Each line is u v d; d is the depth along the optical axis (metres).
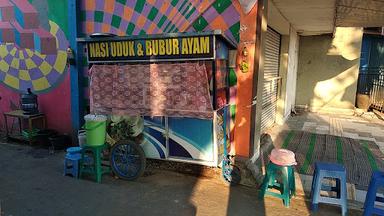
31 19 6.16
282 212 3.65
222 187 4.30
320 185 3.66
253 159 4.95
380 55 11.97
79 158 4.56
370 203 3.45
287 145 6.47
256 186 4.29
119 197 3.95
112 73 4.46
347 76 10.69
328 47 10.77
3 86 6.75
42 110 6.41
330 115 10.36
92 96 4.64
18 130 6.72
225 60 4.50
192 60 3.99
